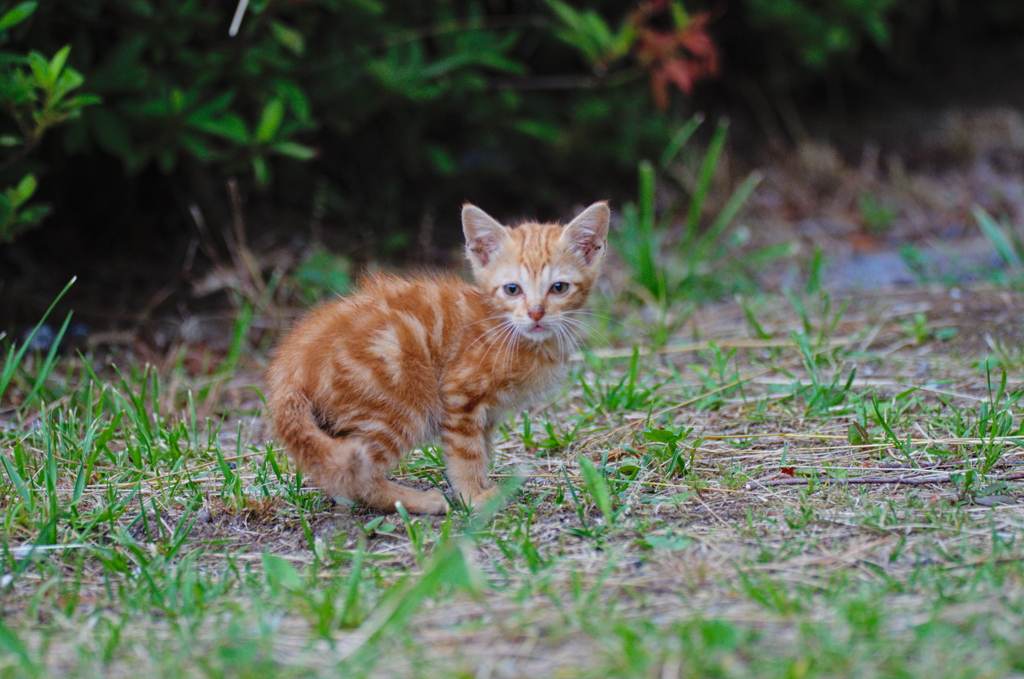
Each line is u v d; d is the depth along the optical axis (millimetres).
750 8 17328
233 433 8992
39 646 5062
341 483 6508
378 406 6867
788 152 18266
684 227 15914
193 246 12398
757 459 7707
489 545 6188
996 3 21859
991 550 5754
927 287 12766
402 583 5387
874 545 5930
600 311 12164
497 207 15812
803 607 5156
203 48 11867
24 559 5988
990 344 10273
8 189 9656
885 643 4691
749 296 12859
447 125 15750
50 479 6695
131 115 10703
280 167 14133
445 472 7711
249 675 4613
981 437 7449
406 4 13938
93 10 10609
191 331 11305
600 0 16578
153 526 6738
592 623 5023
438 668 4707
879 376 9664
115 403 8727
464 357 7242
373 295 7516
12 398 9438
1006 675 4465
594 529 6297
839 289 13266
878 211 16000
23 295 11492
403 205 15141
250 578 5793
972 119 19516
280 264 12336
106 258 12820
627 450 7715
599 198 16422
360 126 14914
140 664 4875
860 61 20703
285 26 12203
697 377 9969
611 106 16047
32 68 8797
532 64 16547
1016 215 15961
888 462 7430
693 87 18562
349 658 4758
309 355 6930
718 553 5922
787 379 9656
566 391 9625
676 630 4859
